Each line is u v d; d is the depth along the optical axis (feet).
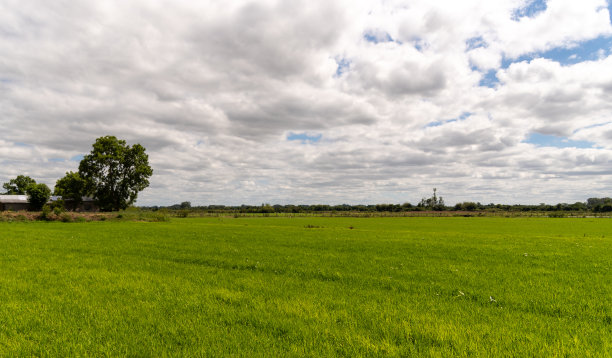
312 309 28.07
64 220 187.73
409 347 20.45
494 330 23.39
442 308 28.84
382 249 73.31
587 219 319.88
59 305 28.86
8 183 395.34
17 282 37.50
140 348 20.01
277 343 21.07
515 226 205.36
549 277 42.86
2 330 22.89
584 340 21.54
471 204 607.78
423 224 233.14
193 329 23.12
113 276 41.60
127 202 290.15
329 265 51.47
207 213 424.87
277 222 249.75
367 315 26.50
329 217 388.37
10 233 105.50
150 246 75.41
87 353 19.57
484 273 45.44
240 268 49.96
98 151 279.49
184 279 40.57
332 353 19.42
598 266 51.70
